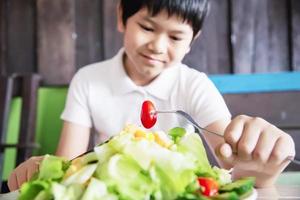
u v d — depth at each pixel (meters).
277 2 1.60
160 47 0.82
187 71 1.07
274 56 1.60
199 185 0.43
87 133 1.06
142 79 1.04
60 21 1.59
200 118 0.97
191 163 0.45
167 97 1.03
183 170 0.42
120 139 0.45
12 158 1.58
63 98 1.61
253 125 0.57
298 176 0.74
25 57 1.61
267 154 0.55
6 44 1.61
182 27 0.81
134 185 0.42
